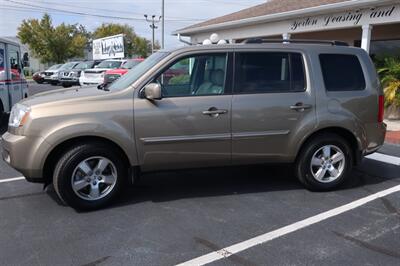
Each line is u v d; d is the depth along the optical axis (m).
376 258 3.85
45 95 5.21
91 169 4.92
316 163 5.62
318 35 17.52
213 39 5.91
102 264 3.73
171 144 5.05
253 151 5.36
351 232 4.40
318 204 5.23
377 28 14.91
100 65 22.42
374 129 5.83
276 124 5.36
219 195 5.54
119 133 4.84
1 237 4.24
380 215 4.88
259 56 5.36
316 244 4.12
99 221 4.66
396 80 11.48
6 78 10.35
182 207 5.10
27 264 3.72
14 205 5.12
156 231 4.41
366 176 6.45
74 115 4.74
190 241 4.18
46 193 5.56
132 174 5.07
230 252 3.95
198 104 5.08
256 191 5.71
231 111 5.18
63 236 4.28
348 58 5.71
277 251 3.97
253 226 4.54
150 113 4.93
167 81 5.07
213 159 5.26
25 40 50.69
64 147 4.86
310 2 15.36
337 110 5.55
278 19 15.57
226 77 5.23
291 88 5.43
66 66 28.28
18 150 4.71
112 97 4.89
